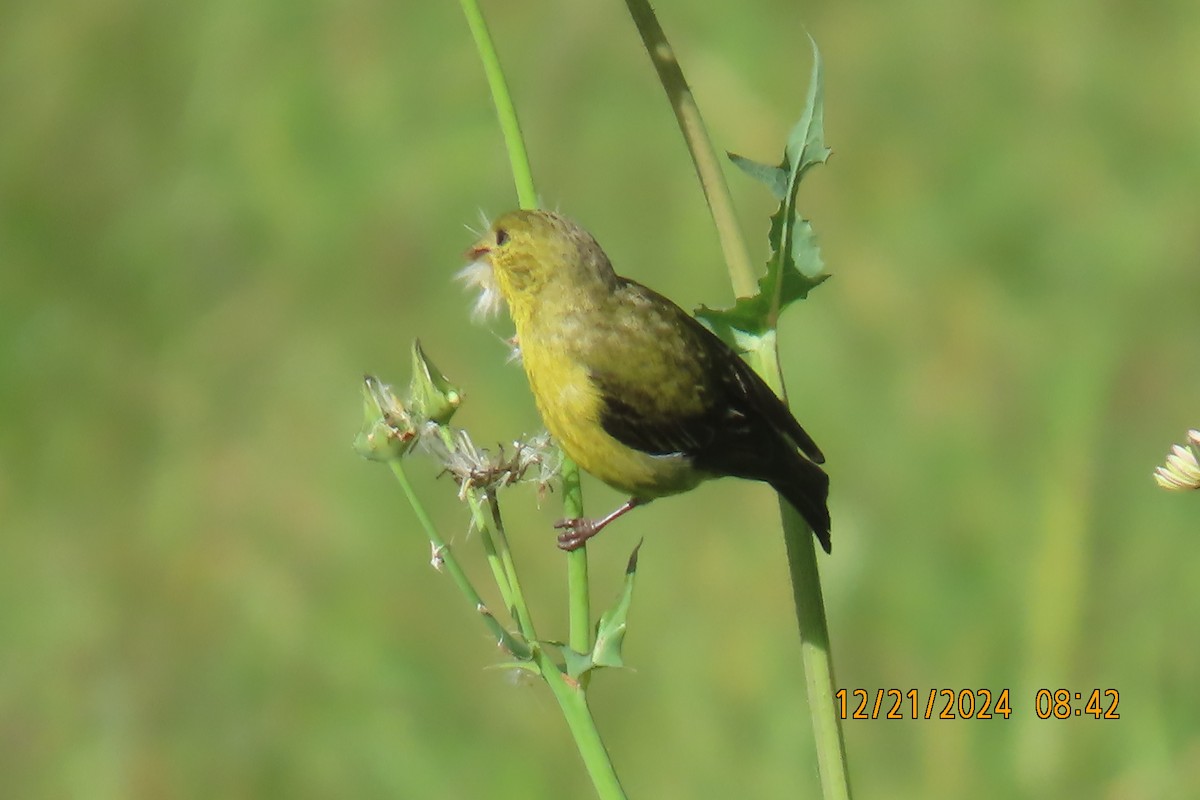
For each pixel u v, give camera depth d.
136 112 15.39
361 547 12.14
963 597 11.09
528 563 11.70
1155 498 11.56
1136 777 9.98
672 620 11.34
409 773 10.85
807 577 5.93
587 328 7.50
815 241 6.09
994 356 12.91
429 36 15.55
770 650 10.98
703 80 14.88
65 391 13.75
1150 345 12.98
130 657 11.73
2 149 15.12
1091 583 10.67
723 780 10.34
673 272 13.90
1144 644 10.62
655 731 10.70
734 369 7.54
